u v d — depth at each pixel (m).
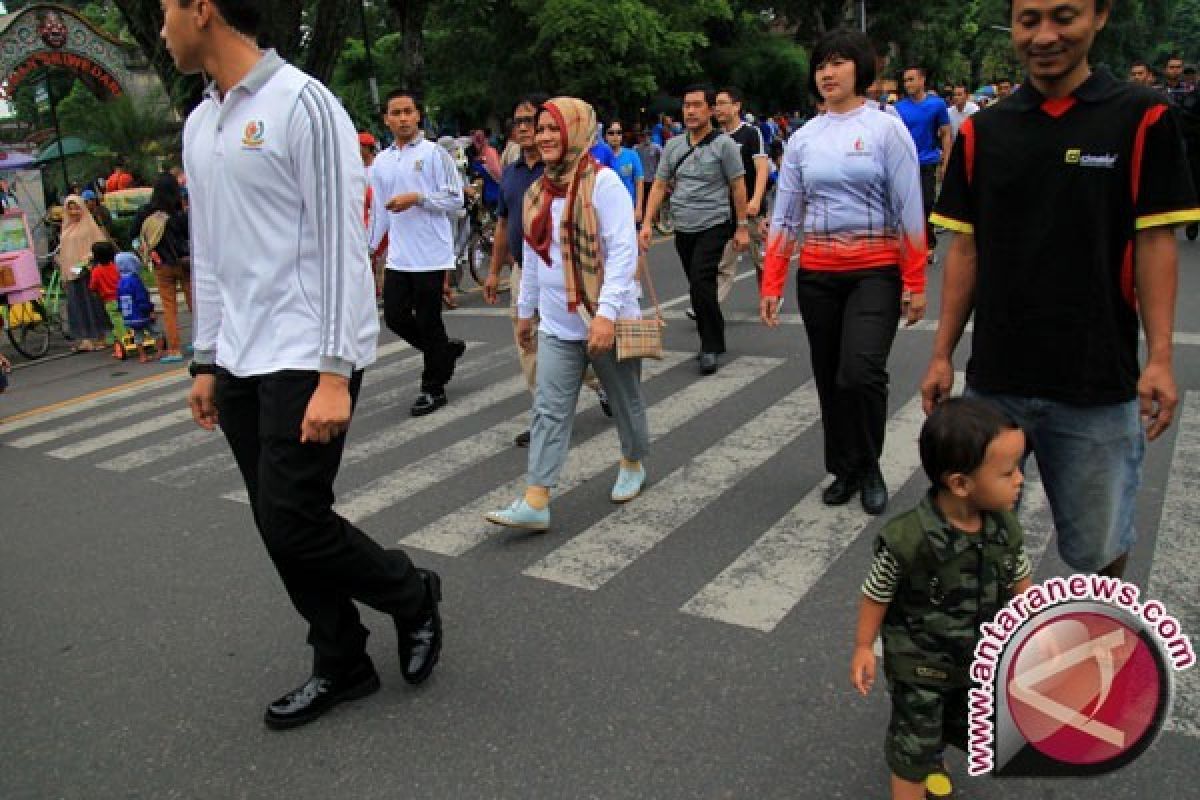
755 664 3.32
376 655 3.55
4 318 10.10
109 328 10.60
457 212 6.60
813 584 3.88
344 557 2.99
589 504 4.88
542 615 3.77
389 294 6.61
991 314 2.68
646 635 3.56
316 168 2.71
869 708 3.04
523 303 5.16
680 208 7.11
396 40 30.64
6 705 3.39
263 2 2.78
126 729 3.20
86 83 22.52
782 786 2.71
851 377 4.30
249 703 3.31
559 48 23.22
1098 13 2.41
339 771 2.90
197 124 2.88
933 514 2.29
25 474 6.18
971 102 14.17
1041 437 2.71
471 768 2.87
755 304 9.56
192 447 6.48
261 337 2.85
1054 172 2.51
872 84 4.36
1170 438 5.12
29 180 17.48
